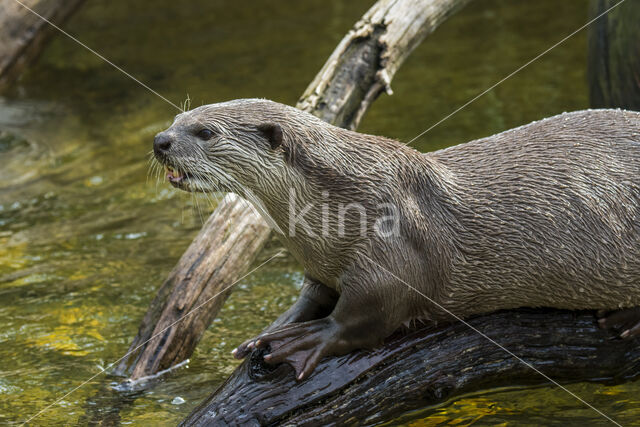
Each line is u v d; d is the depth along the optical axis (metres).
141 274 11.38
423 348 7.93
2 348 9.64
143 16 24.53
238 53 21.11
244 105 7.71
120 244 12.34
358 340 7.67
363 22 10.79
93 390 8.75
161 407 8.39
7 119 17.62
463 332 8.03
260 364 7.64
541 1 23.12
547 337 8.12
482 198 7.75
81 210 13.59
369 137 7.77
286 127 7.56
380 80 10.55
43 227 13.00
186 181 7.75
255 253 9.66
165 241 12.38
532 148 8.00
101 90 19.14
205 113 7.67
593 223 7.70
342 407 7.66
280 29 22.81
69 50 21.91
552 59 18.91
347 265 7.54
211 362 9.27
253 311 10.37
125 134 16.66
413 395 7.97
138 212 13.43
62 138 16.62
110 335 9.88
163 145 7.56
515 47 19.95
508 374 8.27
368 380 7.74
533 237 7.70
